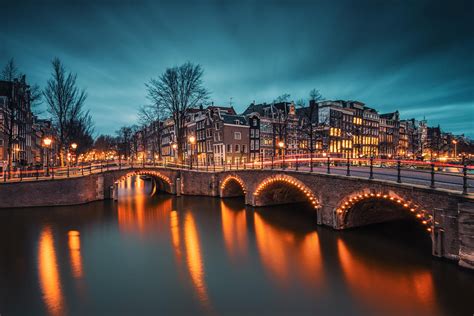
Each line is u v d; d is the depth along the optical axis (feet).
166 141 254.06
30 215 80.12
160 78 120.57
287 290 40.52
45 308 36.58
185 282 43.52
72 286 42.32
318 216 64.54
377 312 34.71
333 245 54.65
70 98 111.14
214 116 178.91
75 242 61.00
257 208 89.61
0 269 47.98
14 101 94.84
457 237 39.63
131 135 295.89
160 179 128.36
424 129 331.77
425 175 59.72
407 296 37.42
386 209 64.08
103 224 74.54
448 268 40.37
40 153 202.08
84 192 95.96
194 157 200.85
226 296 39.32
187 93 120.67
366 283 41.22
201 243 60.44
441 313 33.81
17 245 58.75
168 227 72.13
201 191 112.98
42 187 88.84
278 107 196.65
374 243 54.90
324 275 44.29
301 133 188.96
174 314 35.29
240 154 174.60
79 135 138.10
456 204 39.55
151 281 43.83
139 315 35.14
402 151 288.10
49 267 48.83
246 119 180.75
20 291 40.86
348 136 218.79
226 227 71.56
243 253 54.39
